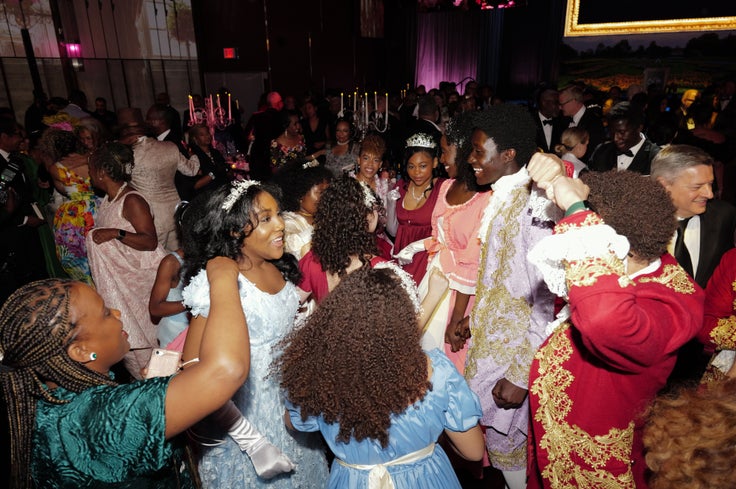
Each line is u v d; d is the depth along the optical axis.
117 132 4.82
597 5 12.54
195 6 10.66
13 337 0.98
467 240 2.33
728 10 11.35
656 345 1.17
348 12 13.48
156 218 4.20
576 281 1.15
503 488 2.51
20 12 8.20
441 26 16.12
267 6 11.55
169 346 2.01
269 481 1.88
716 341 1.90
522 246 1.82
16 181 3.88
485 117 1.95
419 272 2.81
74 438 0.99
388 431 1.30
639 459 1.46
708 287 1.94
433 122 6.38
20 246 3.89
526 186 1.85
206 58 11.08
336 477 1.43
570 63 13.14
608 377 1.38
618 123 3.64
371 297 1.24
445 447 2.43
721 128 5.12
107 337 1.08
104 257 2.80
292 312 1.92
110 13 9.37
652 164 2.21
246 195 1.70
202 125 5.21
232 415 1.63
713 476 0.73
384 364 1.22
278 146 5.78
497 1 12.52
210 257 1.74
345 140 4.97
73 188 3.30
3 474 2.31
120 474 0.99
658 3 11.95
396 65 15.56
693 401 0.82
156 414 0.97
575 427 1.47
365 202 2.03
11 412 1.00
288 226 2.39
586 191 1.28
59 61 8.75
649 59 12.34
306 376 1.28
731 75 11.62
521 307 1.88
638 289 1.29
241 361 1.02
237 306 1.14
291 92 12.38
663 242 1.30
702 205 2.13
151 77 10.15
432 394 1.33
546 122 6.29
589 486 1.49
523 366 1.84
